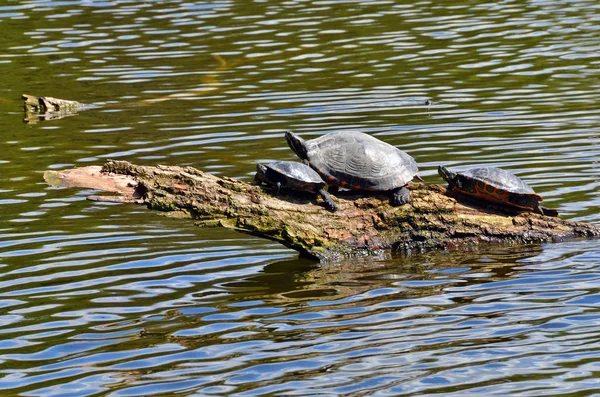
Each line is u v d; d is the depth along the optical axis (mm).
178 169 13773
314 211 13906
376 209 14172
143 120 22156
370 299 12039
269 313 11633
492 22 30828
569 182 16766
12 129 21844
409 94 23594
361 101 23094
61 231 15016
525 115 21484
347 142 14531
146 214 15992
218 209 13500
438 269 13195
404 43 28438
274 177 13789
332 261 13750
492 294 12000
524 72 25234
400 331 10867
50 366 10242
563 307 11391
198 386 9617
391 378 9625
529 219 14352
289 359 10180
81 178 13516
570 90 23422
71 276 13062
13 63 27188
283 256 14000
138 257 13859
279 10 32969
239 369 9977
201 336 10938
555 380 9445
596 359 9883
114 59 27484
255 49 28109
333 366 9969
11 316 11672
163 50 28234
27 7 33781
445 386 9406
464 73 25328
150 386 9664
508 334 10648
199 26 30812
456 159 18375
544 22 30688
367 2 34094
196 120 21953
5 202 16562
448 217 14219
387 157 14414
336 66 26312
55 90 24812
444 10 32688
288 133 14516
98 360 10359
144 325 11328
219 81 25281
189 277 13055
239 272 13281
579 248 13797
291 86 24594
